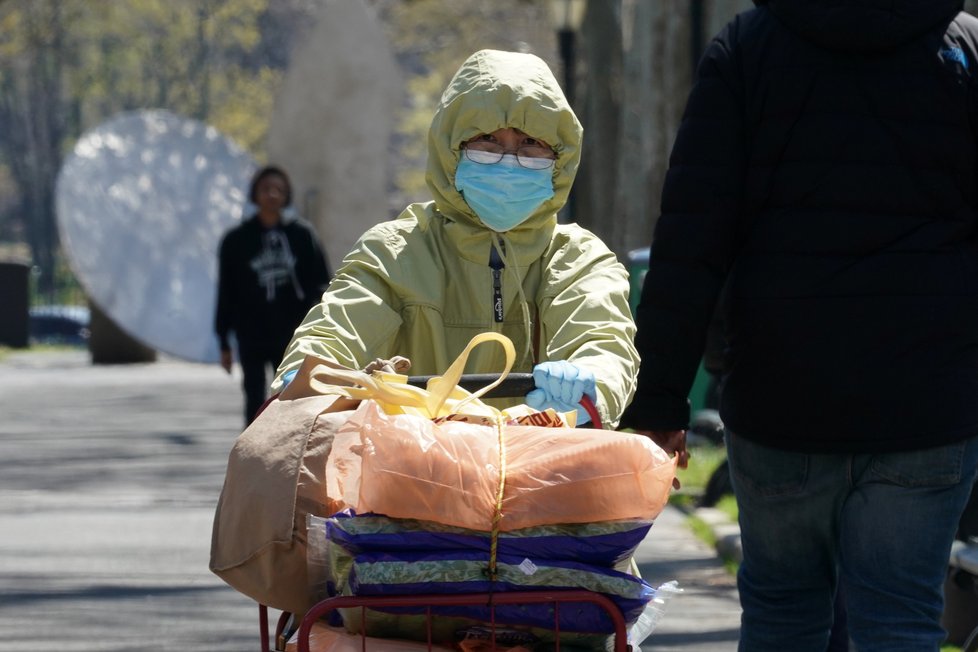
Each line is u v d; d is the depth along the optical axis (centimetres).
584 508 908
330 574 938
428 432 914
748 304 1139
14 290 10300
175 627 2078
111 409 5609
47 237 19500
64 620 2108
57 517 2988
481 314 1151
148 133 8212
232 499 941
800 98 1123
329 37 7600
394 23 14312
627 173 6781
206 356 8056
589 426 1062
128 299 8019
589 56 7962
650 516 921
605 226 7975
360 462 954
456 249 1155
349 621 916
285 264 3206
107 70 19225
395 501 902
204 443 4375
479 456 912
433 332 1136
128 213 8094
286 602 947
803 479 1131
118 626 2080
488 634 916
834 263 1107
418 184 17100
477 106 1122
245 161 8288
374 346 1112
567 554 912
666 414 1176
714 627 2061
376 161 7606
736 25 1173
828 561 1180
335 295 1120
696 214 1154
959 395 1099
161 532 2816
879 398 1096
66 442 4416
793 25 1131
